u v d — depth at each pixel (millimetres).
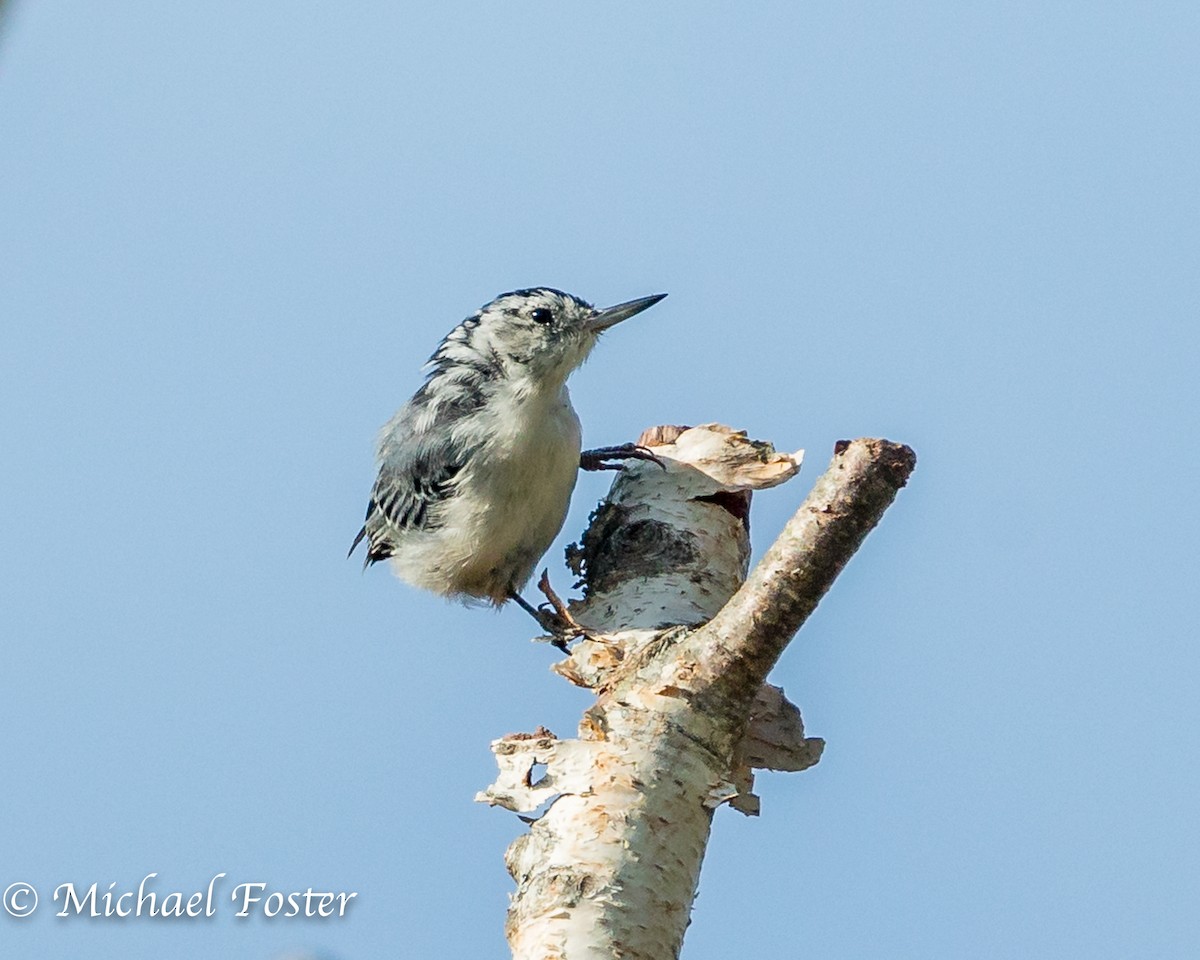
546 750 8695
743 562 11445
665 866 8305
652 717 8711
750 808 9898
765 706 10094
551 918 8078
